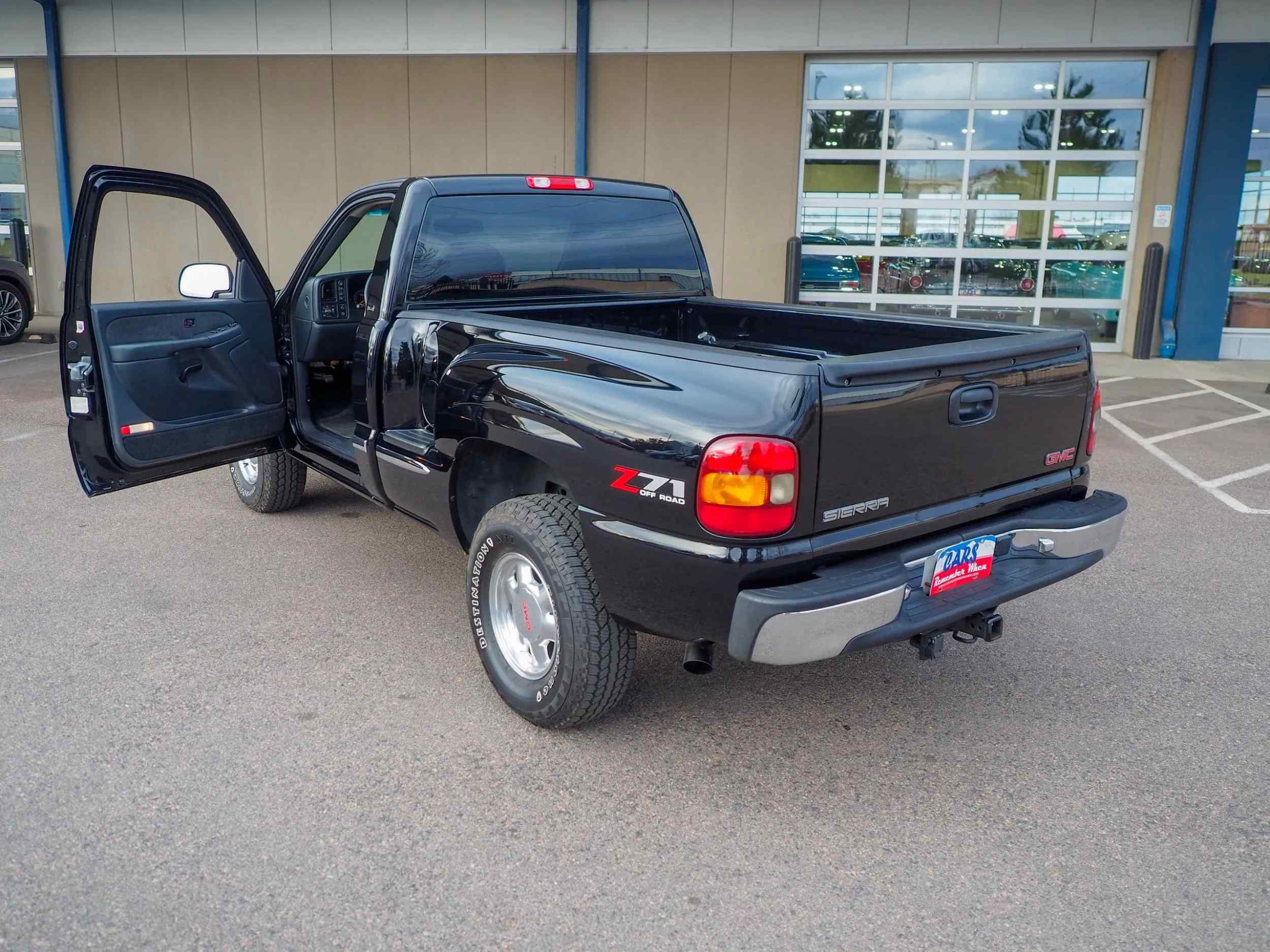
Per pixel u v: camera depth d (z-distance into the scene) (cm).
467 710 323
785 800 275
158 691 331
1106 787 284
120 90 1267
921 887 239
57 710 317
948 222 1209
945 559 276
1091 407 321
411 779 282
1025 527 299
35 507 539
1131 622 402
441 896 234
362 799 272
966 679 351
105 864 242
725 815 268
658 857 250
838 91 1185
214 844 251
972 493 287
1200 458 693
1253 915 230
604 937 221
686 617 260
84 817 261
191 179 402
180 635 377
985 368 280
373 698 330
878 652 374
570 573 284
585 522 277
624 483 265
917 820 267
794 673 355
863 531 260
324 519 524
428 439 346
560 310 400
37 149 1320
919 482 270
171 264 1305
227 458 434
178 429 405
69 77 1274
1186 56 1109
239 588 424
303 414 456
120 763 287
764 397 243
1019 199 1195
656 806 272
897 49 1145
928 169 1197
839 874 244
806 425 240
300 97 1237
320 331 447
